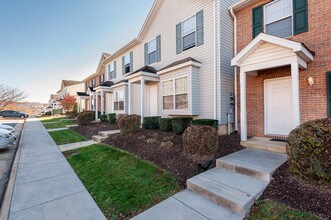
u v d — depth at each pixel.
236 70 7.92
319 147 3.11
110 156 6.27
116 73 16.06
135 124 8.61
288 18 6.30
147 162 5.29
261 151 5.50
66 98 33.22
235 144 6.19
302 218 2.59
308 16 5.72
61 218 2.97
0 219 2.96
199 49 8.28
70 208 3.27
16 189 4.06
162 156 5.44
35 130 13.84
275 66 5.34
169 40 10.03
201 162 4.75
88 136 10.44
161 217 2.85
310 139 3.20
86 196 3.72
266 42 5.41
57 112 37.38
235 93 7.97
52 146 8.41
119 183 4.21
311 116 5.59
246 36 7.48
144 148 6.38
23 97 31.16
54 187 4.15
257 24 7.09
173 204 3.23
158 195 3.62
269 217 2.72
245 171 4.07
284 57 5.13
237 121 7.88
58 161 6.16
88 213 3.12
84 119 14.02
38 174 4.96
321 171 3.10
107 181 4.36
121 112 13.58
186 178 4.18
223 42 7.61
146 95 12.20
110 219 2.94
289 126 6.32
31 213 3.12
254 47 5.63
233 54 7.98
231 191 3.31
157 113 11.27
